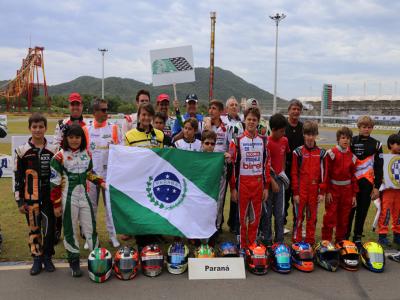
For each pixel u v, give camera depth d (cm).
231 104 666
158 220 500
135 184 512
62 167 455
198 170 520
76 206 458
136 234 495
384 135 3225
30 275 456
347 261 486
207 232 511
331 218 561
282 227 557
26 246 550
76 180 459
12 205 787
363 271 486
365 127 565
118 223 499
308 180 540
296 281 452
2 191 923
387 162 589
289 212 788
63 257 517
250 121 515
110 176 507
